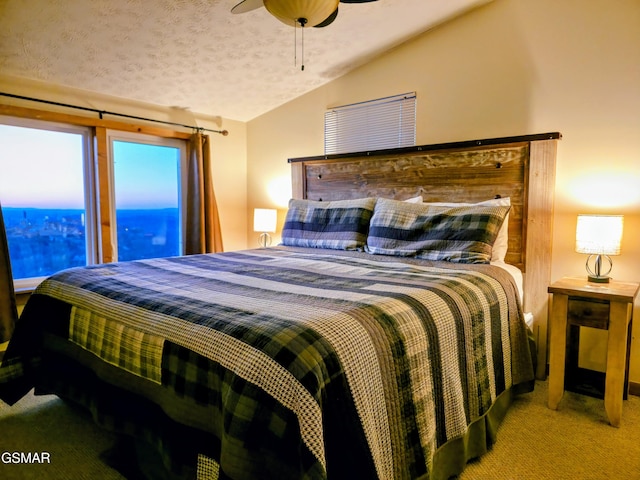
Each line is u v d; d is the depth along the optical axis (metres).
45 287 2.06
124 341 1.49
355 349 1.19
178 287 1.75
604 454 1.78
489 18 2.78
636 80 2.29
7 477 1.63
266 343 1.12
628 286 2.16
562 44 2.51
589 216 2.22
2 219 2.77
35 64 2.77
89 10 2.32
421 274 2.01
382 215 2.80
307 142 3.86
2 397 2.00
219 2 2.39
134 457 1.55
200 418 1.20
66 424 2.03
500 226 2.45
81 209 3.37
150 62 2.97
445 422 1.51
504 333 2.00
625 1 2.29
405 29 2.97
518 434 1.94
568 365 2.40
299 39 2.93
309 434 0.99
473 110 2.88
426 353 1.43
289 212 3.43
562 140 2.54
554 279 2.61
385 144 3.35
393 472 1.24
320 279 1.91
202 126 4.02
